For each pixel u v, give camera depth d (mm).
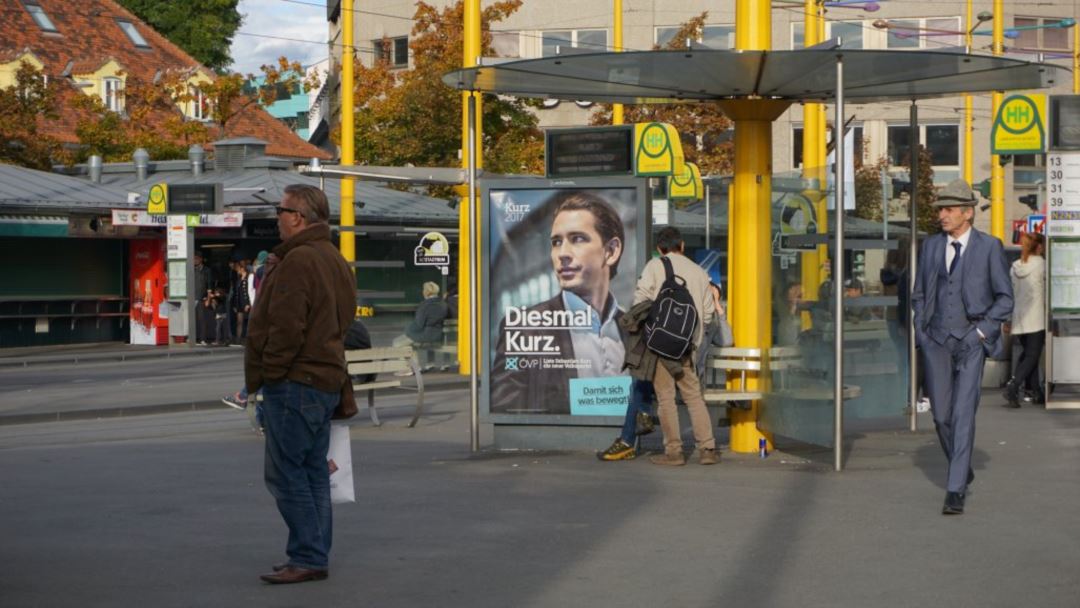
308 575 7750
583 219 12992
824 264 12297
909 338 14547
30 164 47719
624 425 12602
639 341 12070
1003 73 11641
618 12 30312
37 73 48531
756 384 12828
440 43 46156
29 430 17828
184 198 35531
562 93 12859
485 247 13211
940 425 9734
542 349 13133
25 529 9406
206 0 75000
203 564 8258
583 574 7867
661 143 25344
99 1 63344
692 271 12109
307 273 7621
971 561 8109
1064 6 55000
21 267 37031
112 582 7777
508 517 9648
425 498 10477
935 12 53750
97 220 36750
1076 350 17109
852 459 12469
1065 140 16859
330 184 41656
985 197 39438
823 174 12547
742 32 12461
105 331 38938
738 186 12703
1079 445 13281
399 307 24938
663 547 8586
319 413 7695
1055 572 7812
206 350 35062
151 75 60844
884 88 12539
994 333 9570
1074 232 16812
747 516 9594
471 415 13297
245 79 52594
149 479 11812
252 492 11031
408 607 7164
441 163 46031
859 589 7453
